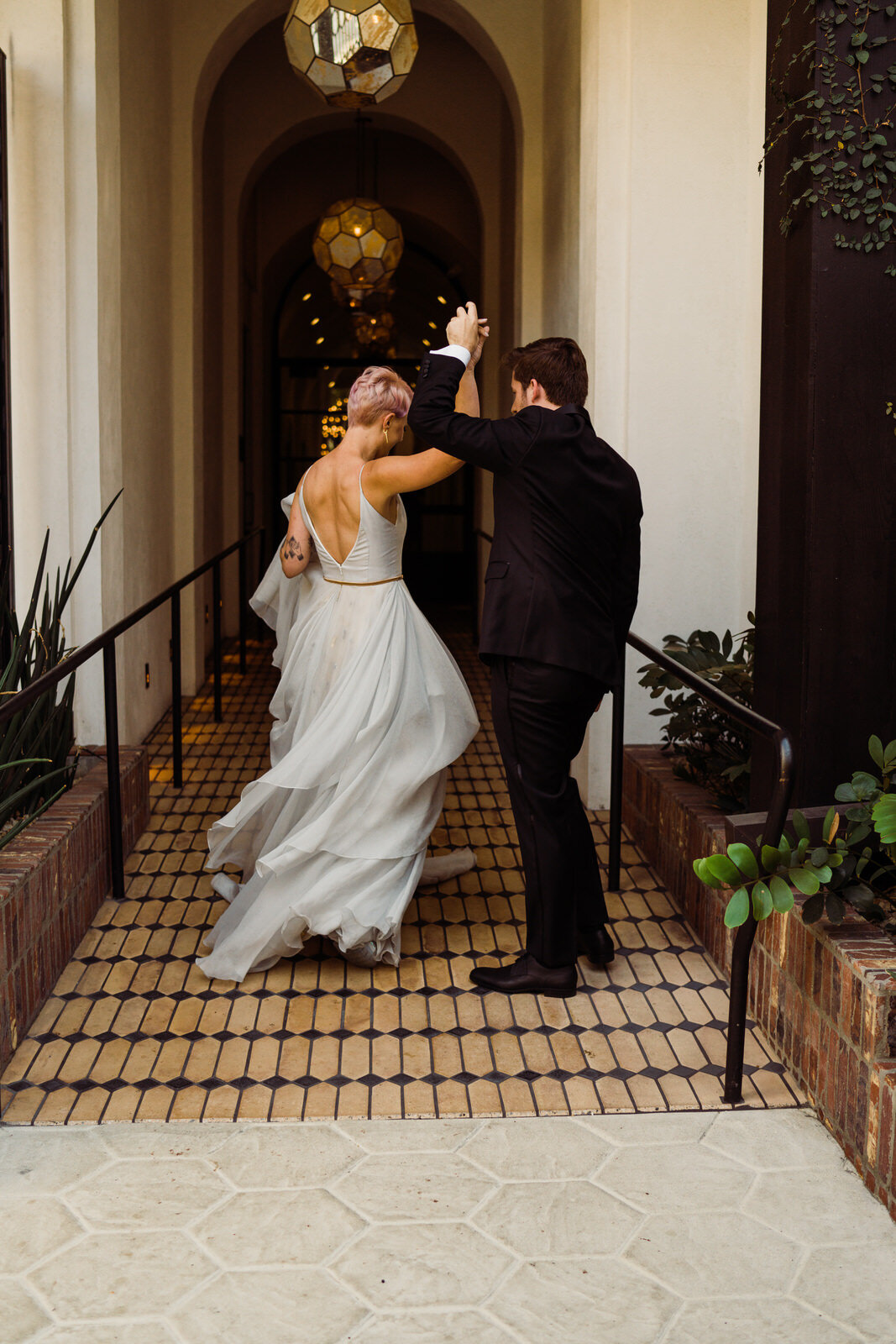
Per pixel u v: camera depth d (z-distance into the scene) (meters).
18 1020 2.85
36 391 4.49
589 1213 2.24
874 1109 2.30
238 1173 2.36
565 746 3.01
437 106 9.73
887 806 2.44
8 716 2.47
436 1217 2.22
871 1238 2.17
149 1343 1.88
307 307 16.06
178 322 7.16
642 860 4.25
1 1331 1.90
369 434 3.35
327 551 3.37
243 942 3.19
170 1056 2.82
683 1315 1.96
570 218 6.05
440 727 3.31
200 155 7.39
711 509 4.77
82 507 4.60
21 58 4.37
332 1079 2.72
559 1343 1.89
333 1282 2.03
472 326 2.99
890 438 2.89
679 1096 2.67
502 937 3.55
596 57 4.65
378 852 3.20
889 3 2.80
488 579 2.90
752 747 3.28
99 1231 2.16
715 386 4.73
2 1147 2.44
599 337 4.73
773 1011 2.89
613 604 2.98
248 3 7.04
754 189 4.60
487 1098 2.65
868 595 2.92
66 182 4.46
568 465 2.79
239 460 9.77
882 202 2.83
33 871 2.98
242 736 6.17
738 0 4.58
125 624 3.65
